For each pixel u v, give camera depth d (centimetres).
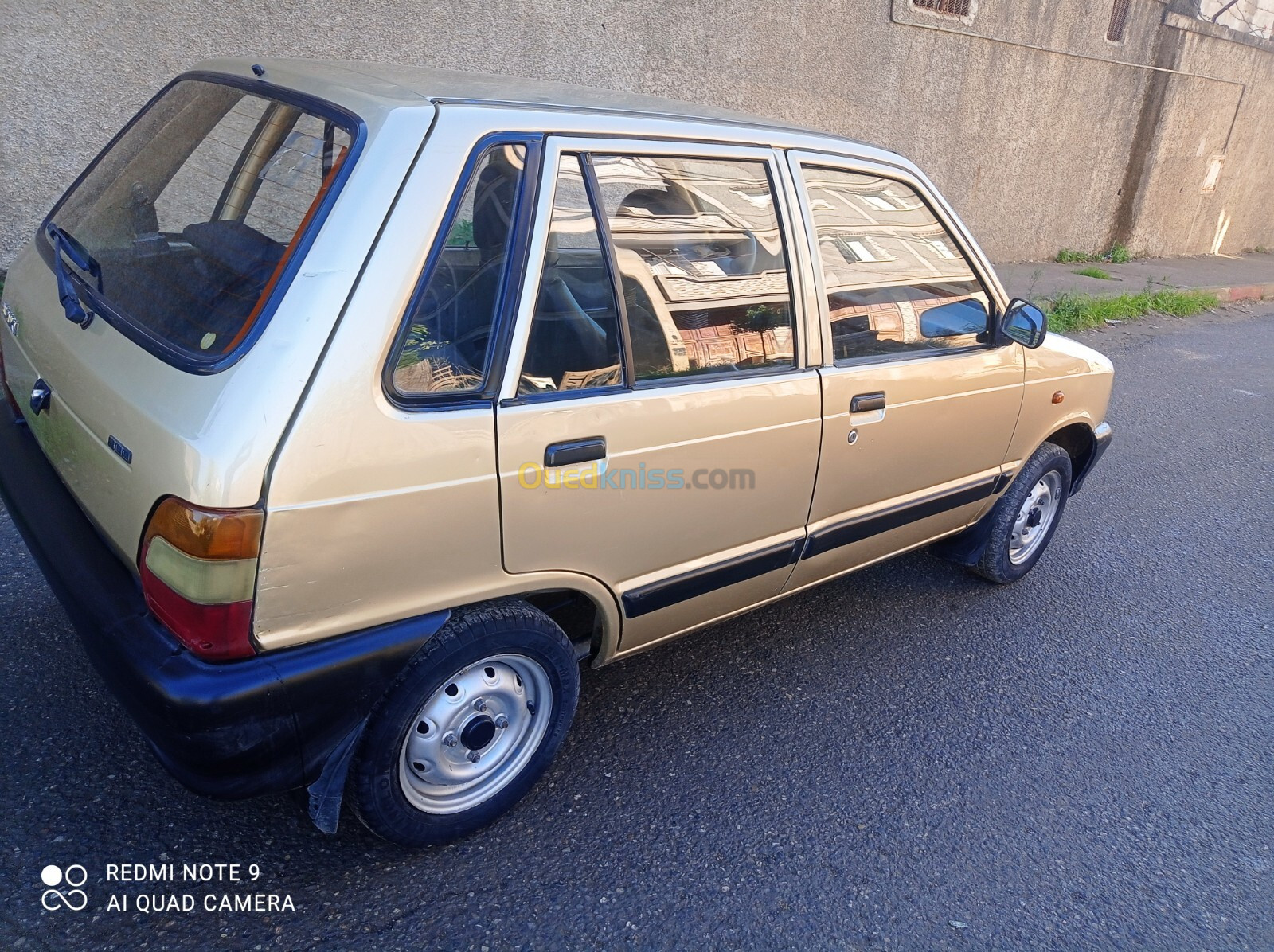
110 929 219
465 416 215
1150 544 503
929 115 1041
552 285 232
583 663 342
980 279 357
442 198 210
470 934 230
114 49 561
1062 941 250
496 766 257
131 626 202
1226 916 265
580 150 236
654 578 273
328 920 229
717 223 268
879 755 315
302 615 201
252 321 197
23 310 268
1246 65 1441
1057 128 1205
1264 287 1341
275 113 234
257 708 197
